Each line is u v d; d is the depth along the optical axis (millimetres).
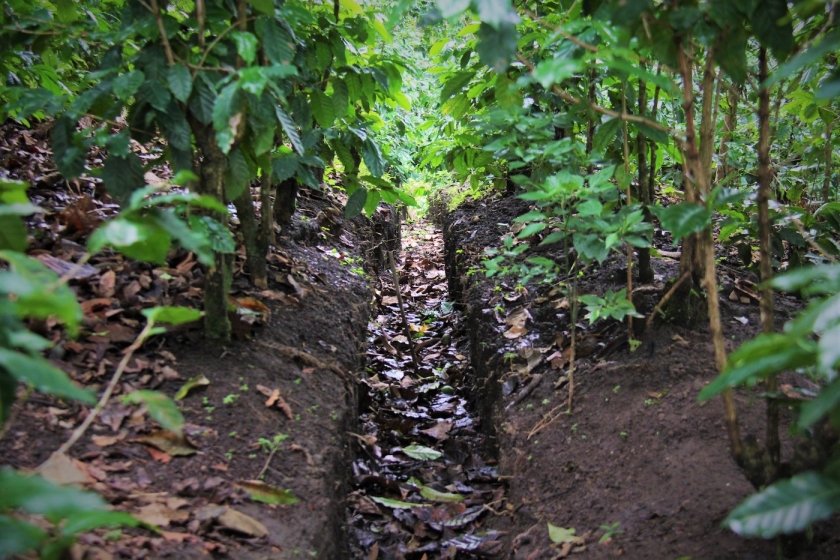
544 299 3438
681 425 2283
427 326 5172
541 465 2527
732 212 2818
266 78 1637
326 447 2342
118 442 1932
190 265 2820
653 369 2613
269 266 3332
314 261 3906
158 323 2479
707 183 2082
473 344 4043
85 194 3246
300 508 1993
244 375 2453
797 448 1553
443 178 8742
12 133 3590
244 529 1757
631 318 2807
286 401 2438
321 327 3139
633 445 2336
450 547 2449
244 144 2381
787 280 861
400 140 7598
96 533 1520
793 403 1479
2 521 870
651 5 1553
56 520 1021
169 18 2139
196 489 1863
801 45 1863
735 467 2012
